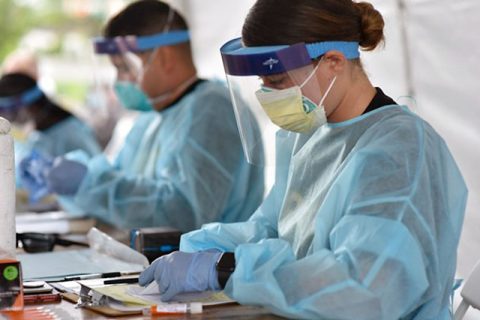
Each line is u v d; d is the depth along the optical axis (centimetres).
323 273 160
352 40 187
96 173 333
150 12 316
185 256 179
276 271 165
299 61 179
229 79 191
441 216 176
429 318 177
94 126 579
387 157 175
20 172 406
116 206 321
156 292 183
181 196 306
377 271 160
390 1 279
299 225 199
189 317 167
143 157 337
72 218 342
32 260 235
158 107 325
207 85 319
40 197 400
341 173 180
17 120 477
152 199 311
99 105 577
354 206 170
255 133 204
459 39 258
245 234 212
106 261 232
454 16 259
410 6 273
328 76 186
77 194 331
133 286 189
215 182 302
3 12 795
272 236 216
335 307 159
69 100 753
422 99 273
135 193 319
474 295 196
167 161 312
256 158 209
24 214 369
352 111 194
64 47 768
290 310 159
